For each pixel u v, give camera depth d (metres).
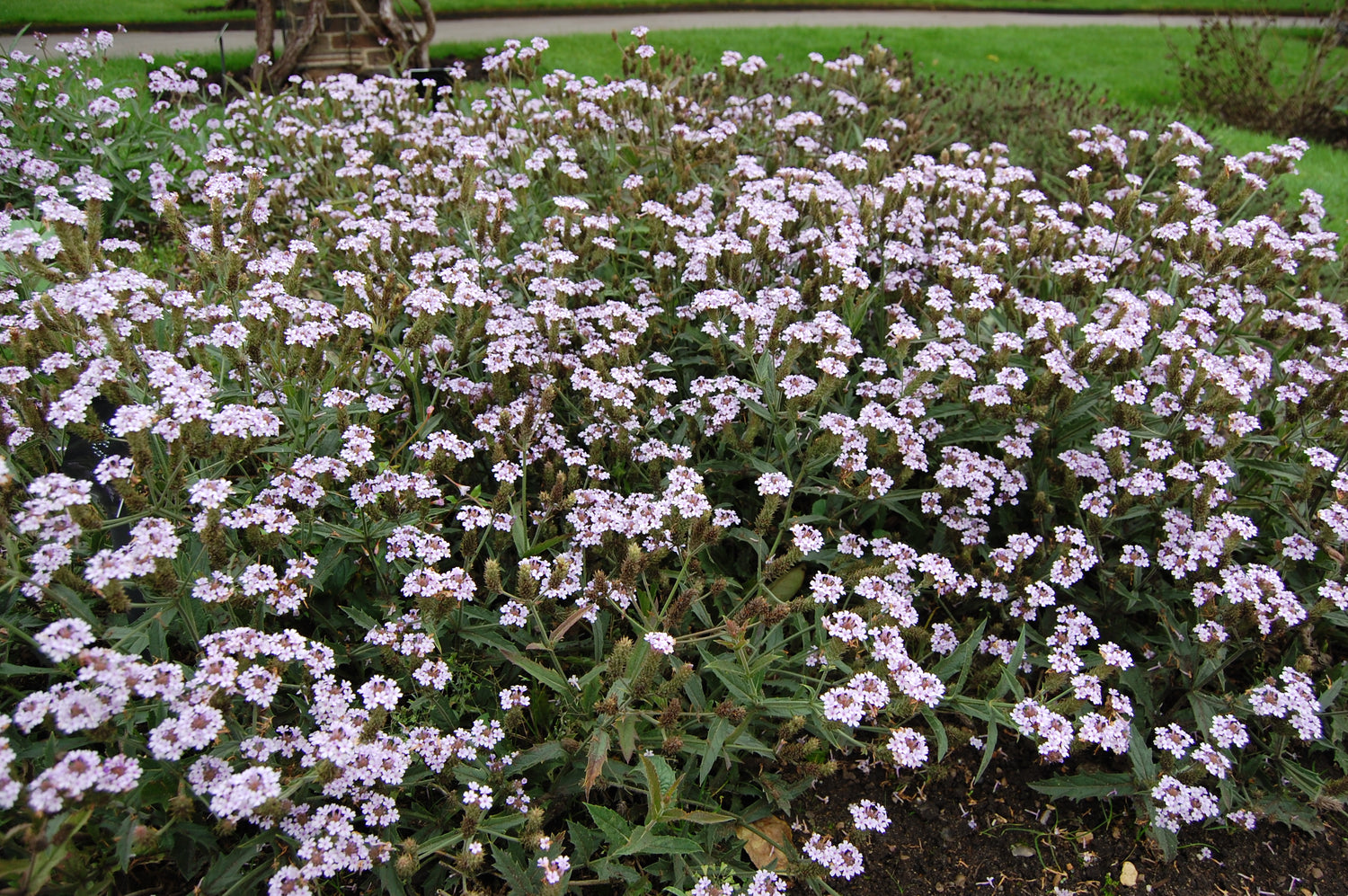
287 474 3.03
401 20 9.72
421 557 2.94
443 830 2.74
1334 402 3.70
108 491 3.04
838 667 3.03
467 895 2.54
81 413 2.77
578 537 3.21
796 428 3.58
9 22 11.48
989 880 3.11
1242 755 3.33
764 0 16.95
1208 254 4.25
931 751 3.41
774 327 3.70
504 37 12.78
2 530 2.60
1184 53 14.16
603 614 3.12
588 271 4.44
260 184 4.14
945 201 5.23
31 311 3.12
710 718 2.95
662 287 4.31
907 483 3.95
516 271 4.25
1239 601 3.12
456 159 5.16
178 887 2.59
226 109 6.27
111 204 5.67
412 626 2.96
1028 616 3.36
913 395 3.76
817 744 2.87
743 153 5.96
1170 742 2.99
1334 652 3.69
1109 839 3.23
